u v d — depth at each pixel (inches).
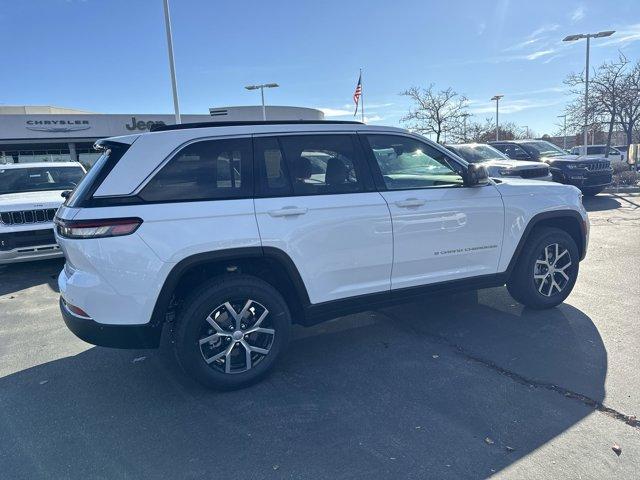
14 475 110.3
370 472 106.3
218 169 140.8
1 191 349.4
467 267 176.4
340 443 117.3
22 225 282.5
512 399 133.0
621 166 788.0
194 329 137.7
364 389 142.5
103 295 130.3
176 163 136.5
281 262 144.4
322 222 148.4
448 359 158.9
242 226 138.6
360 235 154.1
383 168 163.0
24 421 133.5
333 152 155.4
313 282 150.5
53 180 366.9
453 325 187.0
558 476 102.6
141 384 152.5
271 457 113.3
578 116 869.2
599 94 813.2
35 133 1598.2
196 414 133.4
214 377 141.8
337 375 152.0
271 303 145.5
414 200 161.9
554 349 161.8
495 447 113.0
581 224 197.5
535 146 571.5
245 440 120.4
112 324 132.4
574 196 196.4
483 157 482.9
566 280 196.4
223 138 142.6
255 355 148.6
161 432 125.4
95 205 129.4
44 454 118.0
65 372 163.0
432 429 121.0
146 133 137.5
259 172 144.5
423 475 104.7
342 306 156.7
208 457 114.3
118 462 113.8
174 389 148.3
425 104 1270.9
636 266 255.1
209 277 146.8
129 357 173.6
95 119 1654.8
